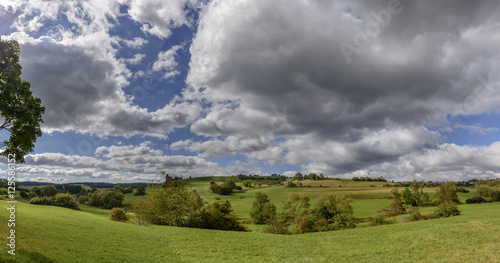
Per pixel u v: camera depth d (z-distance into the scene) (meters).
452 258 18.58
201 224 48.44
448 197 83.31
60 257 17.11
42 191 102.12
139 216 47.66
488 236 22.55
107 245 23.77
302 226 50.75
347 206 56.25
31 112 25.12
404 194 91.25
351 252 24.80
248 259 24.19
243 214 89.38
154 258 22.27
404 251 22.47
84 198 111.06
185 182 52.62
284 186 161.00
